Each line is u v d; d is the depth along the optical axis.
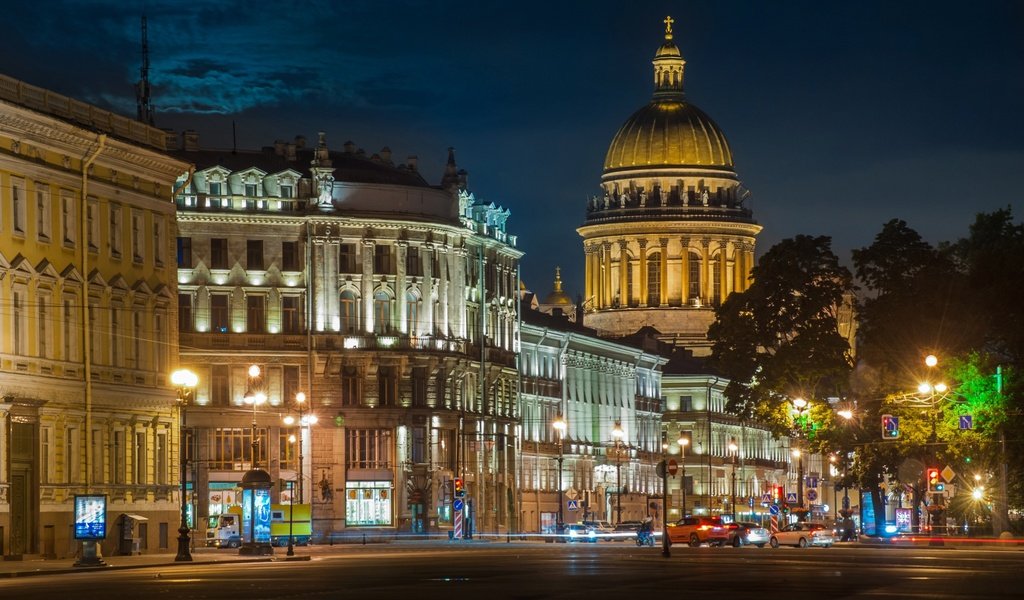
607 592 66.31
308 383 168.00
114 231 120.25
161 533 123.94
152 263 125.38
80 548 94.19
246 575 83.00
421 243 175.12
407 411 172.50
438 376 177.00
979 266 149.50
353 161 179.50
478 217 189.62
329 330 169.12
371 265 171.75
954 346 143.12
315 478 167.50
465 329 182.25
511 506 195.25
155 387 124.75
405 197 174.12
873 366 149.50
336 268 170.12
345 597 63.38
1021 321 144.25
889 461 149.50
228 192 167.00
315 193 169.62
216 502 163.50
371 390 171.12
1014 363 143.75
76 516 93.62
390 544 154.25
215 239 166.75
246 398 139.50
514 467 196.38
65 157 113.62
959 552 121.38
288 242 169.12
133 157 122.19
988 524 156.62
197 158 171.00
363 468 170.25
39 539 107.69
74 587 72.75
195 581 76.94
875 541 157.00
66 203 113.44
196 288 165.38
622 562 99.69
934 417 135.88
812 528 142.75
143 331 123.62
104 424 117.44
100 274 117.31
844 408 152.62
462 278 181.50
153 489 123.06
